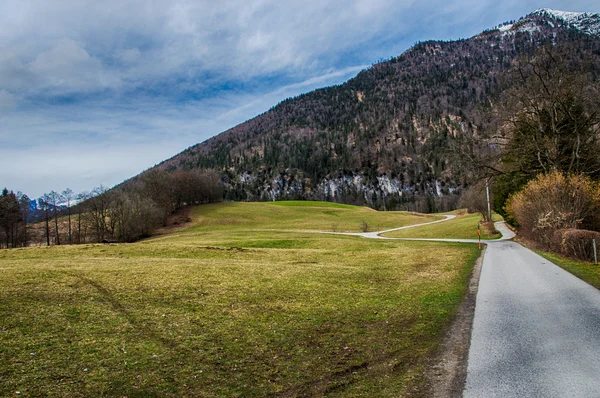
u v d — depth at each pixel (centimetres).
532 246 2628
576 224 2105
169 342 820
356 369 679
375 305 1154
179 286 1350
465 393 558
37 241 7075
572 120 2973
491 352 722
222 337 859
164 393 591
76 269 1648
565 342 750
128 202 6862
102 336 845
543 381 583
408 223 8806
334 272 1777
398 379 625
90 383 621
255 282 1479
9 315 948
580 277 1413
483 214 5562
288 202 14938
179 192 10444
